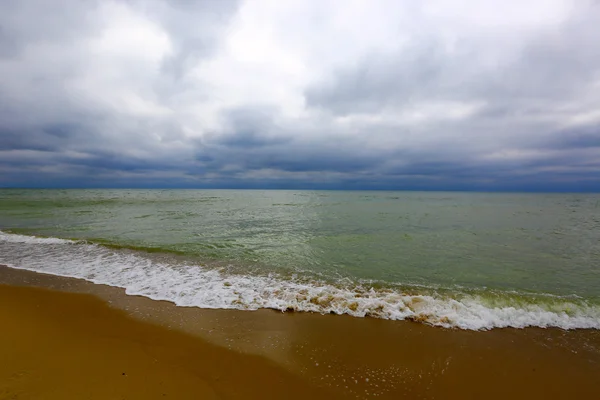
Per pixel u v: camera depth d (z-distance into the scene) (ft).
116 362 13.94
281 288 24.85
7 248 37.93
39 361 13.64
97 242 41.63
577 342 17.11
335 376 13.64
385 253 37.73
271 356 15.08
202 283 25.81
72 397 11.26
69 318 18.65
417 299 22.70
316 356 15.20
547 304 22.31
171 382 12.64
